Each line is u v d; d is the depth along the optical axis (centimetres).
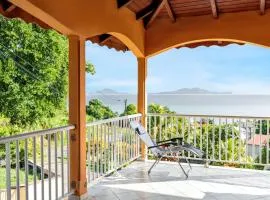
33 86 1145
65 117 1236
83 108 401
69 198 397
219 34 583
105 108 1514
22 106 1113
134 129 554
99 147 477
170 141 563
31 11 314
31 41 1142
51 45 1184
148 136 557
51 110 1205
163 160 636
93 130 455
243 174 532
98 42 576
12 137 275
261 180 498
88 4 399
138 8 546
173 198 414
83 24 388
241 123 568
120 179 499
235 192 439
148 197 418
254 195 427
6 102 1096
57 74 1209
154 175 524
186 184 476
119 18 491
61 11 343
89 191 439
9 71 1092
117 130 536
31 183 774
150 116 640
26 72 1142
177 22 610
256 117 550
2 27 1101
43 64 1170
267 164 555
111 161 516
